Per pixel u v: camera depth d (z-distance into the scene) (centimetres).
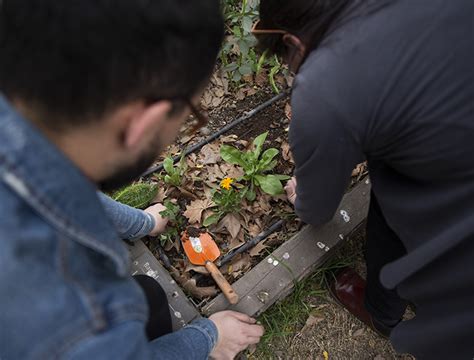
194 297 183
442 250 95
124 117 65
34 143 59
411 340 115
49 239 61
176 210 185
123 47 59
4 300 60
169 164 196
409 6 88
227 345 162
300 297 189
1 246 58
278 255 184
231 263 190
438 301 108
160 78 64
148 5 59
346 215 189
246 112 219
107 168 74
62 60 58
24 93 61
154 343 129
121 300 69
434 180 100
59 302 61
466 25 87
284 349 184
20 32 58
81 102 61
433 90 87
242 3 224
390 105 90
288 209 198
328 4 91
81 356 63
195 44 65
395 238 138
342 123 94
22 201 60
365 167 206
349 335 188
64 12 57
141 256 180
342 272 190
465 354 105
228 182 187
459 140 90
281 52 112
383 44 88
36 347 62
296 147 109
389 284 106
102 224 67
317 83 93
